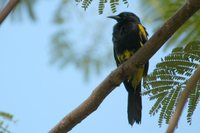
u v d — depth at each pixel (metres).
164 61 7.75
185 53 7.69
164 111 7.68
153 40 7.43
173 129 4.47
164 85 7.73
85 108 7.59
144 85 7.76
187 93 4.87
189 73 7.70
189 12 6.98
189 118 7.38
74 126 7.64
